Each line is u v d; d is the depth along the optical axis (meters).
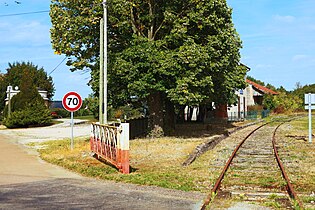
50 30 24.28
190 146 19.92
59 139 28.61
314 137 26.34
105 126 14.60
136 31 25.16
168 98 25.17
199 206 8.43
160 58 22.44
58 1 24.23
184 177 12.02
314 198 9.05
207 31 24.45
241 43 27.59
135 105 27.38
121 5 22.88
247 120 50.78
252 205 8.48
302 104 81.31
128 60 23.05
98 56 24.69
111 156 13.84
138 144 21.22
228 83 30.67
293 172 12.90
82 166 14.12
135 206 8.49
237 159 16.23
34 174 12.97
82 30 23.61
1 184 11.10
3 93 67.06
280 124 43.19
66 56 24.64
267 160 15.91
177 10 24.45
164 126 28.84
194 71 22.84
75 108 19.38
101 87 19.44
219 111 45.88
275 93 79.06
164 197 9.39
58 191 10.12
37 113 47.94
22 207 8.37
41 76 77.38
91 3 23.56
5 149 21.66
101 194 9.74
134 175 12.23
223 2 24.56
